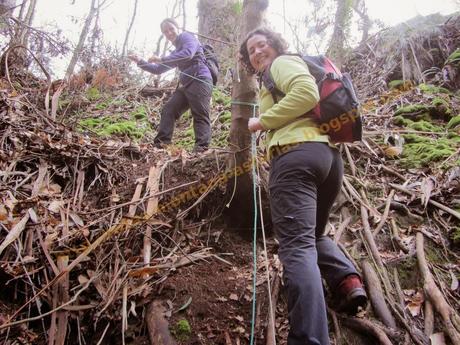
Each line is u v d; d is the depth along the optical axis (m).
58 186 2.76
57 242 2.35
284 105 1.77
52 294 2.13
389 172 3.18
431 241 2.51
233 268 2.42
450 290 2.21
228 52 6.34
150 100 5.59
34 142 2.92
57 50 5.39
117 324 2.12
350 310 2.05
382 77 5.24
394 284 2.23
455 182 2.85
